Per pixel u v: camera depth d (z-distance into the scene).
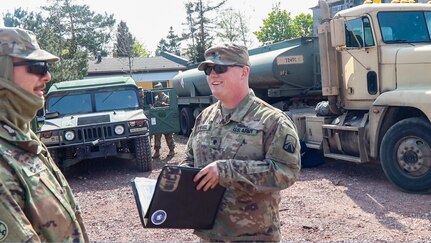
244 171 1.94
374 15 6.06
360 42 6.25
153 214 1.95
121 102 8.45
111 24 45.22
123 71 37.03
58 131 7.15
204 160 2.20
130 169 8.09
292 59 8.71
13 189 1.53
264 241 2.08
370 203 5.09
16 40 1.71
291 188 5.95
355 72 6.40
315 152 7.61
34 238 1.48
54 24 33.72
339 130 6.65
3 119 1.64
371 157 6.25
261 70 9.02
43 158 1.76
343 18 6.18
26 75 1.71
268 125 2.07
